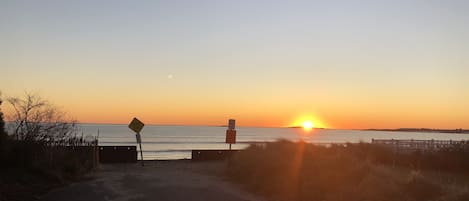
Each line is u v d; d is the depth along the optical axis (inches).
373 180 598.5
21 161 680.4
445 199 516.1
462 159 1206.3
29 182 619.2
